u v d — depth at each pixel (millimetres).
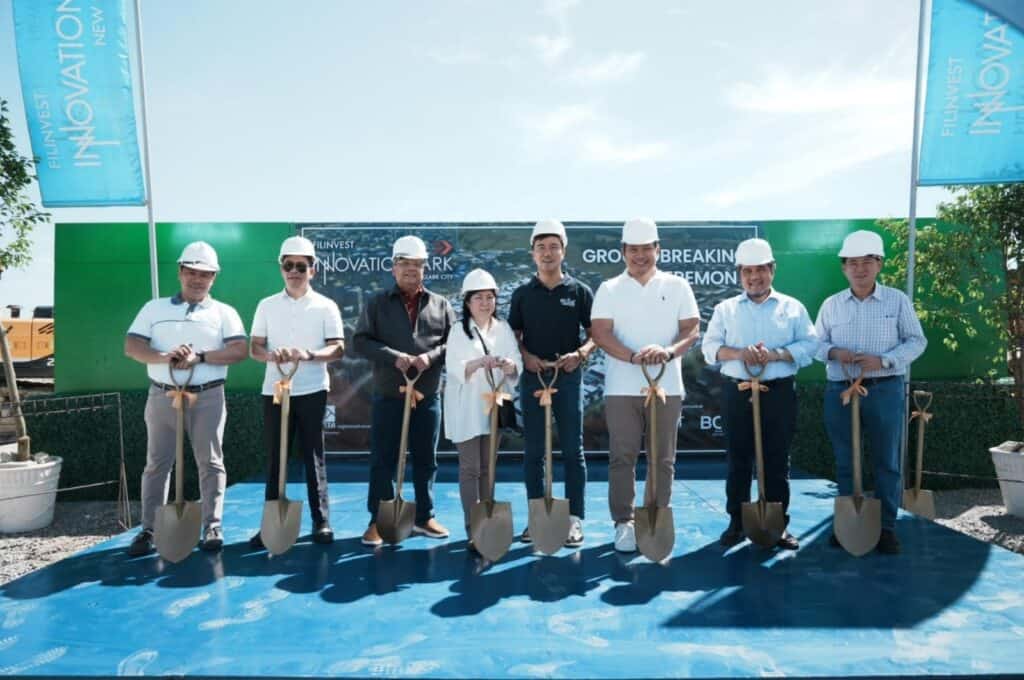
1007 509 5879
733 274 7066
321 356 4117
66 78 5535
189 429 4176
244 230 7223
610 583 3549
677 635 2938
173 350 4023
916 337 4020
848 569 3732
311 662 2730
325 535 4258
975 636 2912
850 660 2709
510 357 4082
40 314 10938
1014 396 6387
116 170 5598
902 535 4371
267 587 3529
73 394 7121
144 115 5668
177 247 7234
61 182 5605
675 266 7043
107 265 7246
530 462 4141
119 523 5891
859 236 4059
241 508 5246
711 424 7035
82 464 6852
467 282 4105
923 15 5629
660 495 4086
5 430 9500
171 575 3719
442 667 2684
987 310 6598
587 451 7023
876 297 4070
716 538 4344
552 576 3662
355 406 7027
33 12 5504
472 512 3914
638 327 4023
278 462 4223
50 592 3477
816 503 5273
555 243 4031
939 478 6883
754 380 3938
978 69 5453
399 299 4215
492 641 2898
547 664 2701
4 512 5602
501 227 7102
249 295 7238
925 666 2660
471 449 4098
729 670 2641
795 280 7199
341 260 7070
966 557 3920
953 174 5562
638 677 2598
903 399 4062
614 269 7047
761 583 3531
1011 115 5406
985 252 6480
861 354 3988
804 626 3014
